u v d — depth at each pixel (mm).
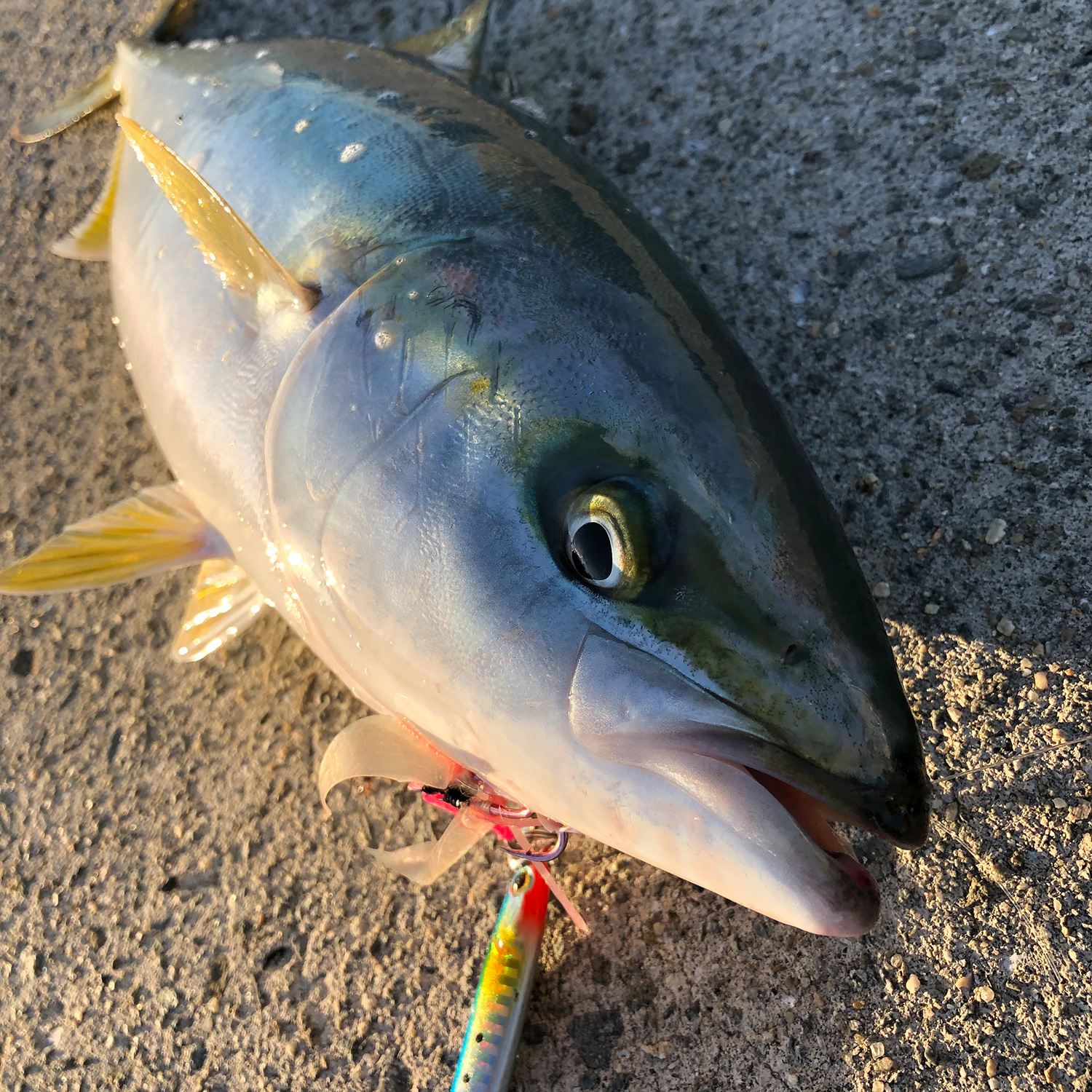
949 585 312
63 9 482
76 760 374
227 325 300
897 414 331
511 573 233
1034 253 330
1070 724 293
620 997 303
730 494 224
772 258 357
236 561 324
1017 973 281
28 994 349
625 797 225
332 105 303
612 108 394
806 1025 291
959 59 353
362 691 290
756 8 383
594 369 236
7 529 415
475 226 262
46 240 453
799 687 213
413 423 249
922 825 217
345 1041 319
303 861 343
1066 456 312
